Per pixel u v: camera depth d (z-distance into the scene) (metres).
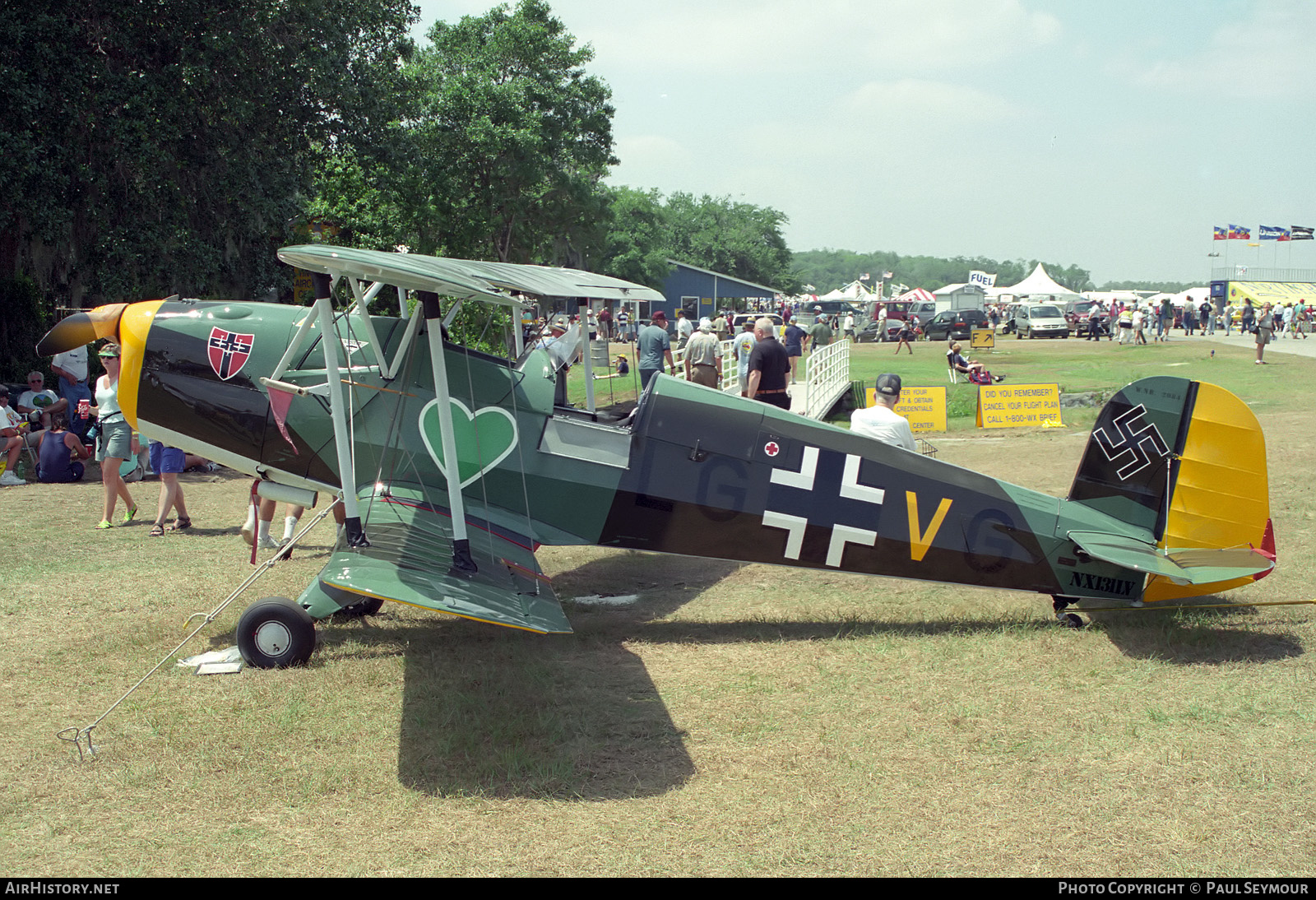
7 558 7.57
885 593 6.83
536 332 6.97
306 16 16.81
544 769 4.02
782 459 5.97
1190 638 5.54
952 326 45.25
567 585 7.24
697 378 13.52
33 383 12.66
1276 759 4.06
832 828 3.57
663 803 3.77
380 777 3.96
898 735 4.38
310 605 5.33
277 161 17.44
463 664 5.32
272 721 4.48
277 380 5.68
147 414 6.04
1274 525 8.28
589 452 6.01
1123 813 3.66
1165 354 32.22
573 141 28.11
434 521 5.58
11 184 13.81
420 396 5.94
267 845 3.45
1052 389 17.23
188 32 15.62
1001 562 5.99
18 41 13.90
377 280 4.89
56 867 3.28
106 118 14.83
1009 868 3.30
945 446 14.45
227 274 19.27
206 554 7.77
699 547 6.08
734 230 102.19
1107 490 5.99
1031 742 4.28
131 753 4.15
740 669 5.28
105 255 15.45
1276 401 18.05
